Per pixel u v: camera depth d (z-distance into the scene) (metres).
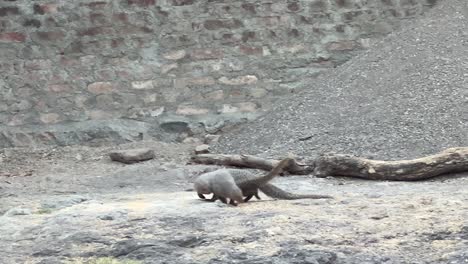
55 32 21.22
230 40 21.64
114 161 19.62
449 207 10.35
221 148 19.86
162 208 11.30
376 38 21.89
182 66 21.50
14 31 21.14
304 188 13.91
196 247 8.73
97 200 13.16
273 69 21.66
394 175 14.73
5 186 16.45
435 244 8.48
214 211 10.77
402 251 8.27
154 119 21.34
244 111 21.55
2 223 10.84
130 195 14.07
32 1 21.20
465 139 16.88
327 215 10.13
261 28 21.69
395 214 10.03
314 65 21.69
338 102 19.38
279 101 21.55
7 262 8.59
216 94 21.53
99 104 21.28
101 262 8.21
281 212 10.45
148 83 21.41
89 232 9.58
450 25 20.95
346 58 21.78
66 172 18.55
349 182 14.93
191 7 21.56
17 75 21.12
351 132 17.86
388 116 18.03
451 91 18.47
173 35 21.52
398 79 19.34
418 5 21.94
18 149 20.80
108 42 21.36
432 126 17.39
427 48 20.16
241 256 8.20
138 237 9.25
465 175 14.70
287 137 18.61
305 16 21.86
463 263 7.73
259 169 17.33
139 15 21.45
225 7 21.62
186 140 21.30
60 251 8.89
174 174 17.11
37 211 11.99
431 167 14.53
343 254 8.16
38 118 21.11
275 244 8.62
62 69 21.23
